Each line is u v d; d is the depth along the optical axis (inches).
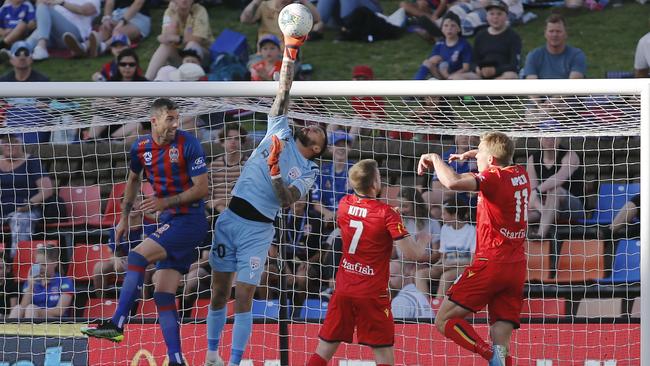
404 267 1080.2
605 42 1684.3
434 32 1708.9
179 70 1541.6
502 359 829.8
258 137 1092.5
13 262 1109.7
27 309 1095.6
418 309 1056.2
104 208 1136.2
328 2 1734.7
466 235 1075.9
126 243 1102.4
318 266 1072.8
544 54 1512.1
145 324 1020.5
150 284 1097.4
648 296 797.2
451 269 1071.0
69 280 1103.6
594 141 1119.0
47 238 1125.7
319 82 835.4
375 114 1014.4
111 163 1111.0
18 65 1561.3
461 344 838.5
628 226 1091.3
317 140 840.3
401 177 1087.0
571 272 1075.9
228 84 838.5
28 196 1106.1
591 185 1112.2
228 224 827.4
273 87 836.6
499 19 1535.4
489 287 831.7
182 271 813.9
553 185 1093.1
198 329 1021.8
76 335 1021.2
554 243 1080.2
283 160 820.6
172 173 801.6
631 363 1008.2
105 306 1103.0
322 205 1075.3
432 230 1083.9
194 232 802.2
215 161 1085.1
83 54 1716.3
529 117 988.6
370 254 834.2
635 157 1116.5
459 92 819.4
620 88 802.8
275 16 1637.6
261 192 818.8
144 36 1745.8
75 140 1169.4
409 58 1670.8
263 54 1535.4
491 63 1509.6
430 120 1008.2
